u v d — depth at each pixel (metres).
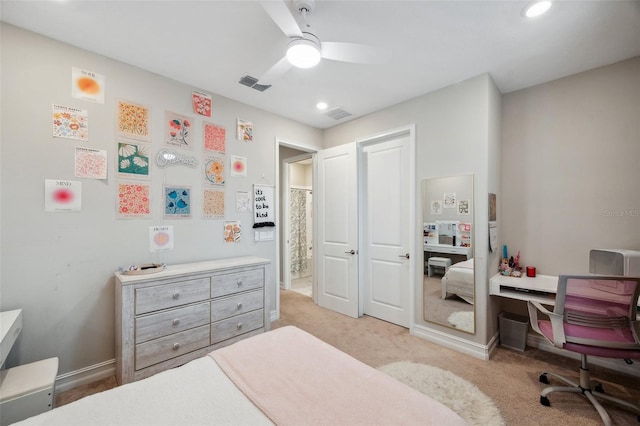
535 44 2.00
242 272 2.50
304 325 3.14
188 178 2.57
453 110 2.59
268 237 3.21
